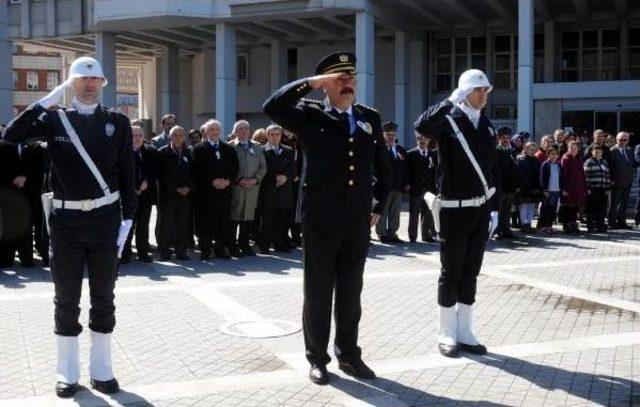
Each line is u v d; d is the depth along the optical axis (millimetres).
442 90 30172
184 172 11117
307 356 5516
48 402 5023
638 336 6680
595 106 24516
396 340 6555
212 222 11281
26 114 5008
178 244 11297
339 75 5207
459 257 6047
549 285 9164
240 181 11477
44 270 10344
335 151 5312
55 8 28703
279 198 12008
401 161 13258
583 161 15484
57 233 5156
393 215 13383
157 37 30109
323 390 5234
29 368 5781
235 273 10047
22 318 7367
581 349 6250
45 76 55562
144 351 6234
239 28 27812
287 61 31109
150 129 34625
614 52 27984
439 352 6168
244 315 7527
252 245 12953
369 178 5461
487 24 28719
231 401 5020
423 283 9289
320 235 5344
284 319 7363
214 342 6512
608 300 8258
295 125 5355
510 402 4977
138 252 11109
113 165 5285
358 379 5465
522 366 5773
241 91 33281
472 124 6000
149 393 5195
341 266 5523
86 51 34594
